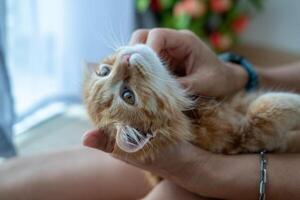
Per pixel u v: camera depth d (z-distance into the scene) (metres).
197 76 0.38
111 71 0.37
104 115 0.35
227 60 0.45
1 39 0.57
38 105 0.80
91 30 0.79
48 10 0.74
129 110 0.35
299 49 1.00
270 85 0.46
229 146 0.36
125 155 0.33
